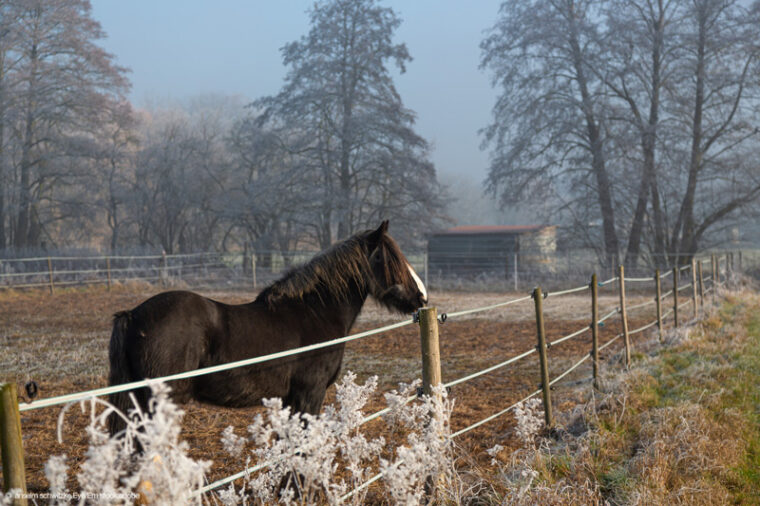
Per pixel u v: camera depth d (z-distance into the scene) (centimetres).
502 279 2641
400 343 1105
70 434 529
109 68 3447
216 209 3647
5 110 3244
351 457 280
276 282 431
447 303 1859
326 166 3034
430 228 3119
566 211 3139
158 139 4569
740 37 2538
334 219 3155
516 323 1386
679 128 2617
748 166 2612
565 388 721
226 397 384
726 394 634
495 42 2944
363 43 2942
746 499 392
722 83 2602
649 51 2711
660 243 2797
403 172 2988
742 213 2730
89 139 3547
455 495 342
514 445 506
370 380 293
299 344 409
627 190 2784
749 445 494
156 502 191
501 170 3009
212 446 503
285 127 3145
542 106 2814
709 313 1275
